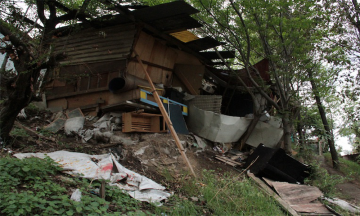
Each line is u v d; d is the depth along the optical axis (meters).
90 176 5.29
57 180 4.96
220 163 9.49
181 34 10.19
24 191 4.30
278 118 11.72
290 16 11.22
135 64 9.30
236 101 13.87
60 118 8.86
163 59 10.66
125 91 8.87
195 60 12.14
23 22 6.34
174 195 5.82
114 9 7.72
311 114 13.48
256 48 11.72
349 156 17.55
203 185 6.55
